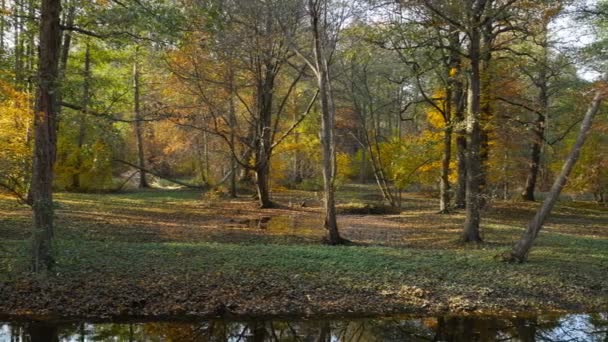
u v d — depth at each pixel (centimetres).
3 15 1538
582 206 3131
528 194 3181
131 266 1177
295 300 1084
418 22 1692
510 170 2908
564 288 1203
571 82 2306
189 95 2484
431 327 1008
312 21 1647
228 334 956
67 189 3162
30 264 1088
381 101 4300
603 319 1074
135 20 1006
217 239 1716
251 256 1333
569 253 1528
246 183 3647
